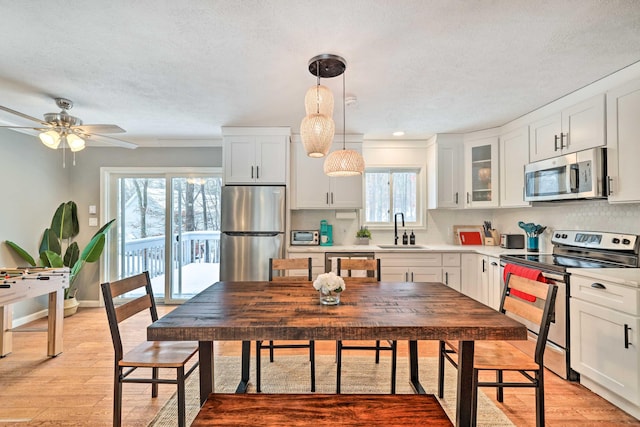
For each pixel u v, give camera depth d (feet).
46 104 9.64
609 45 6.53
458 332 4.85
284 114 10.93
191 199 14.96
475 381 5.57
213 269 15.07
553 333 8.18
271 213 12.23
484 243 14.11
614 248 8.50
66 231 13.78
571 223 10.42
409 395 4.69
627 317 6.34
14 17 5.52
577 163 8.59
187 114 10.86
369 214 14.99
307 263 8.75
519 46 6.56
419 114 10.84
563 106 9.32
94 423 6.31
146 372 8.55
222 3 5.22
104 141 10.32
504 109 10.37
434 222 14.71
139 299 6.55
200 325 4.92
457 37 6.23
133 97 9.25
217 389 7.59
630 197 7.46
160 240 14.98
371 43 6.43
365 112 10.62
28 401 7.06
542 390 5.55
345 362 9.04
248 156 12.53
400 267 12.49
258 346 7.41
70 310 13.08
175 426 6.24
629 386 6.31
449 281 12.55
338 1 5.19
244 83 8.34
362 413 4.27
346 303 6.15
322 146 6.16
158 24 5.78
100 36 6.14
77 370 8.46
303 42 6.40
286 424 4.05
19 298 7.99
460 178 13.44
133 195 15.03
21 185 12.15
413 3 5.24
